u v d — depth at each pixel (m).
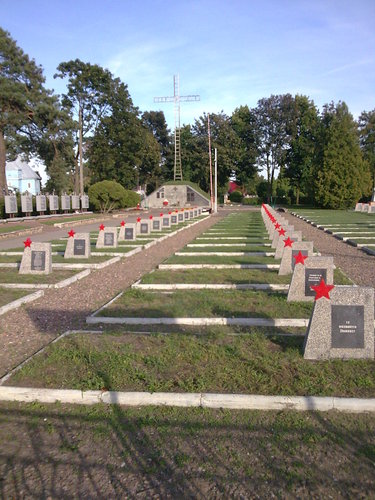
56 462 3.55
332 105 63.91
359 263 12.41
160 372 4.87
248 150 71.81
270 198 73.38
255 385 4.53
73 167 55.97
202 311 7.22
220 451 3.61
